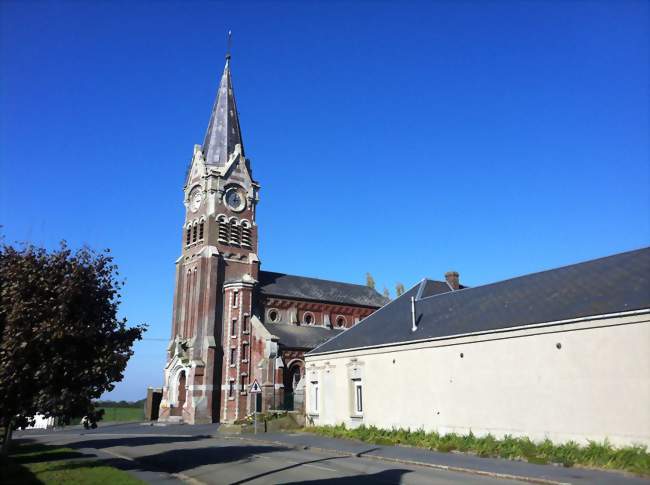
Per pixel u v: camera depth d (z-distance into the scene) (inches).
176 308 2169.0
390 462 807.1
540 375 869.8
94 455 931.3
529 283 1073.5
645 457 671.1
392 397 1156.5
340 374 1331.2
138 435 1434.5
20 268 712.4
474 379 982.4
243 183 2281.0
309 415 1435.8
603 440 764.6
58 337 680.4
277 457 879.7
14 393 692.1
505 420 912.3
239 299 2026.3
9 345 666.2
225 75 2519.7
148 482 644.1
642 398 732.7
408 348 1137.4
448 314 1157.7
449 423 1015.0
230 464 792.9
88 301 745.0
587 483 590.9
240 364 1941.4
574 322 831.1
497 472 669.9
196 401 1875.0
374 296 2672.2
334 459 847.7
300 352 2025.1
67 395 690.2
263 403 1867.6
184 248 2250.2
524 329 905.5
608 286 866.8
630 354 754.8
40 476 615.5
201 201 2215.8
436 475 673.0
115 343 758.5
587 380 802.2
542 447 796.6
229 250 2150.6
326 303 2379.4
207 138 2420.0
